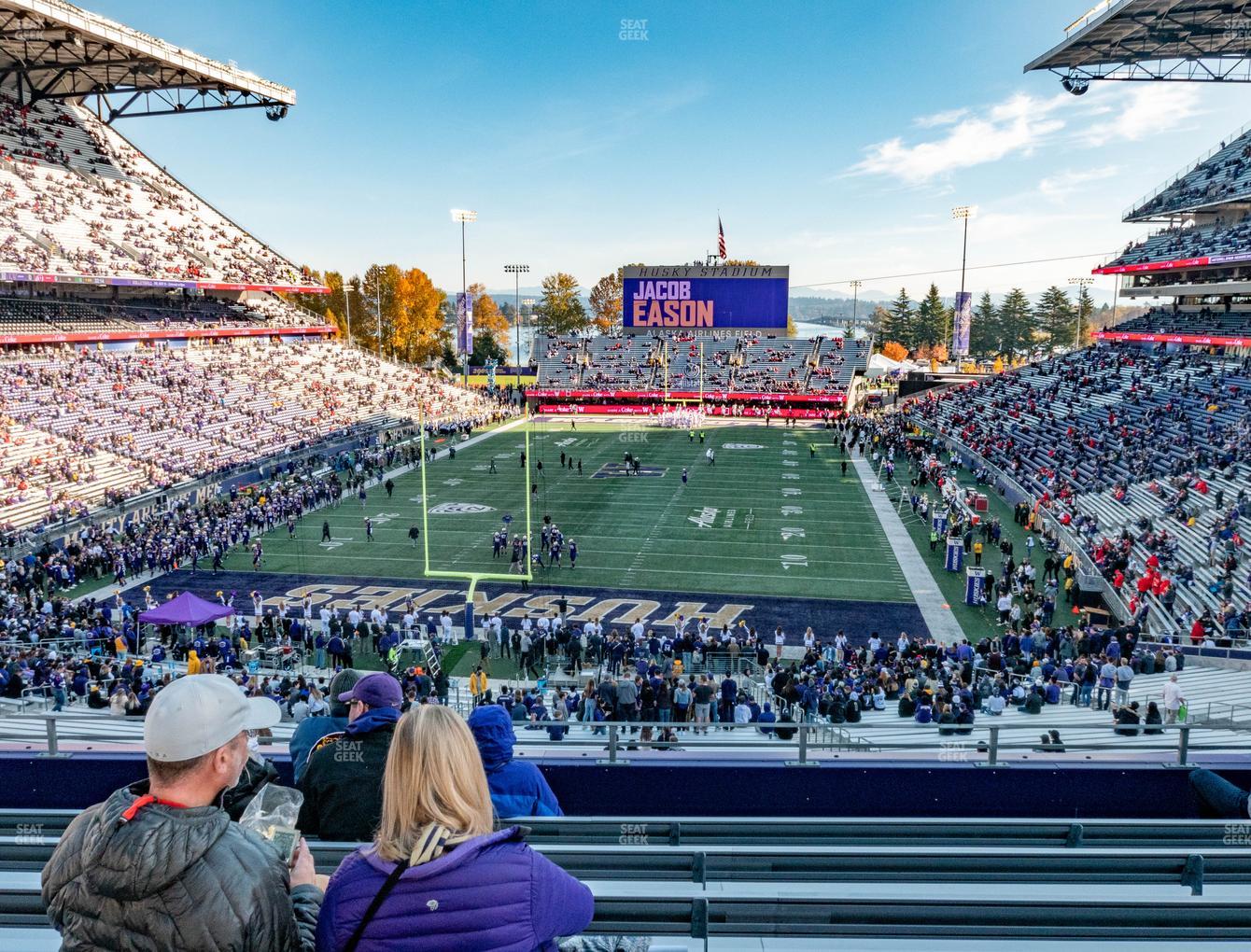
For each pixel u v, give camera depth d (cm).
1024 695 1628
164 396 4406
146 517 3269
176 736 173
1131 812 480
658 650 2164
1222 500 2705
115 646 1997
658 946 274
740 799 489
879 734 1343
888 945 289
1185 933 286
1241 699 1617
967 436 4703
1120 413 4062
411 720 185
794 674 1731
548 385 7238
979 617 2530
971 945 290
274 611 2397
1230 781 477
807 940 290
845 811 489
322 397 5356
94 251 4747
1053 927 287
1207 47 4491
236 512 3306
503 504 3850
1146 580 2372
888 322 12362
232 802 221
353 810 290
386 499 3966
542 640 2178
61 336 4353
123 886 162
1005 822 381
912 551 3156
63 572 2716
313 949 189
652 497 3981
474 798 183
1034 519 3300
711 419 6731
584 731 1465
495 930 172
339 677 415
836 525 3500
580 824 347
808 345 7344
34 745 525
